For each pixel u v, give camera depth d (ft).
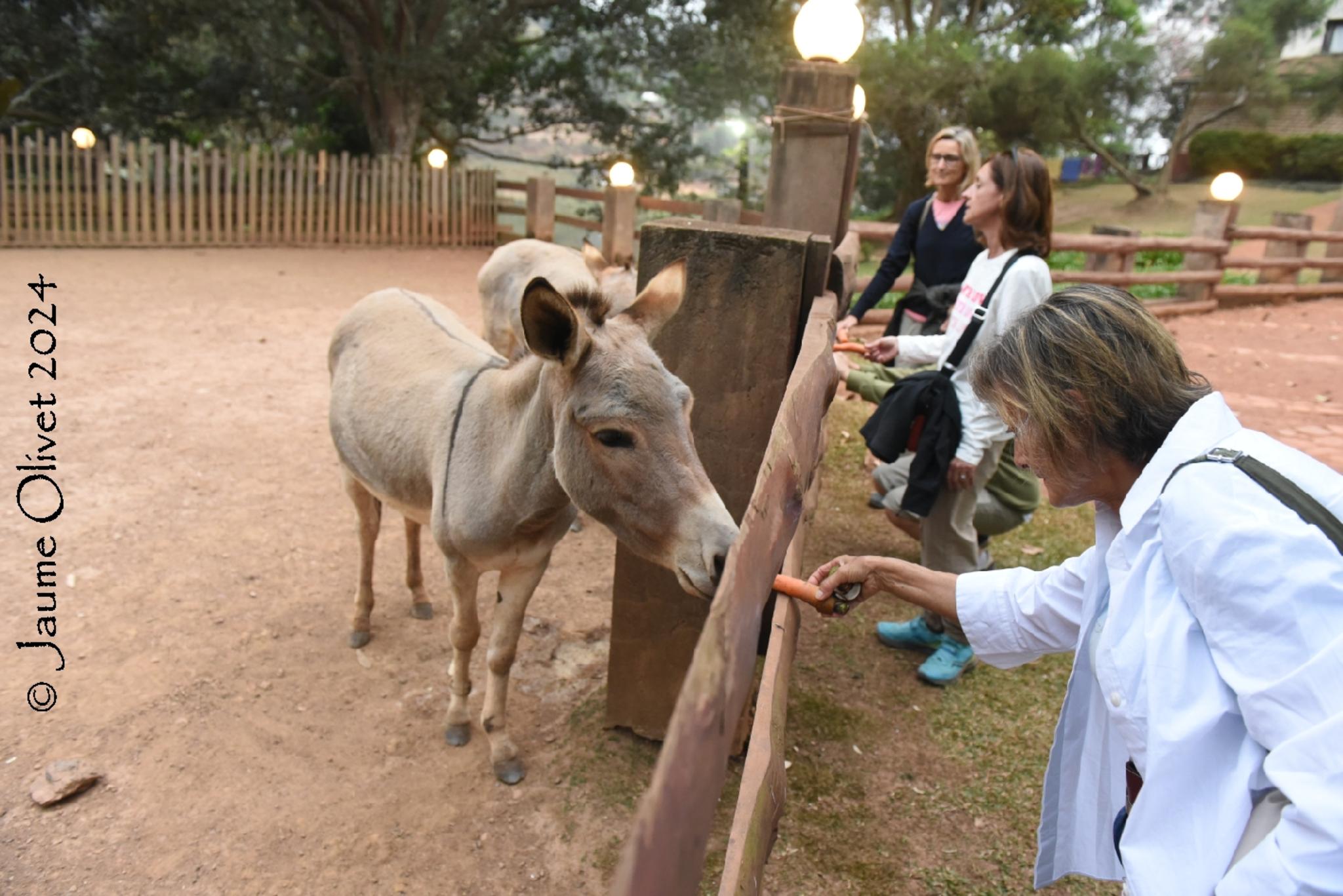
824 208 13.46
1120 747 5.96
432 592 14.76
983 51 70.18
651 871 3.07
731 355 9.50
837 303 10.22
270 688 12.00
